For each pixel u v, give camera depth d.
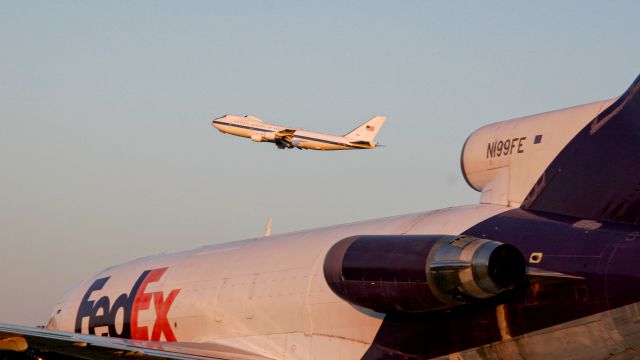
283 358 35.81
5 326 28.80
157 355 31.05
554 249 27.72
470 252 26.89
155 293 43.19
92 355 30.41
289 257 37.38
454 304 27.67
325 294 34.34
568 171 29.70
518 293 27.83
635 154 27.97
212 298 39.84
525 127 32.12
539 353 27.77
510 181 31.83
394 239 29.30
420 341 30.62
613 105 29.28
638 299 25.33
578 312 26.58
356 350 32.91
